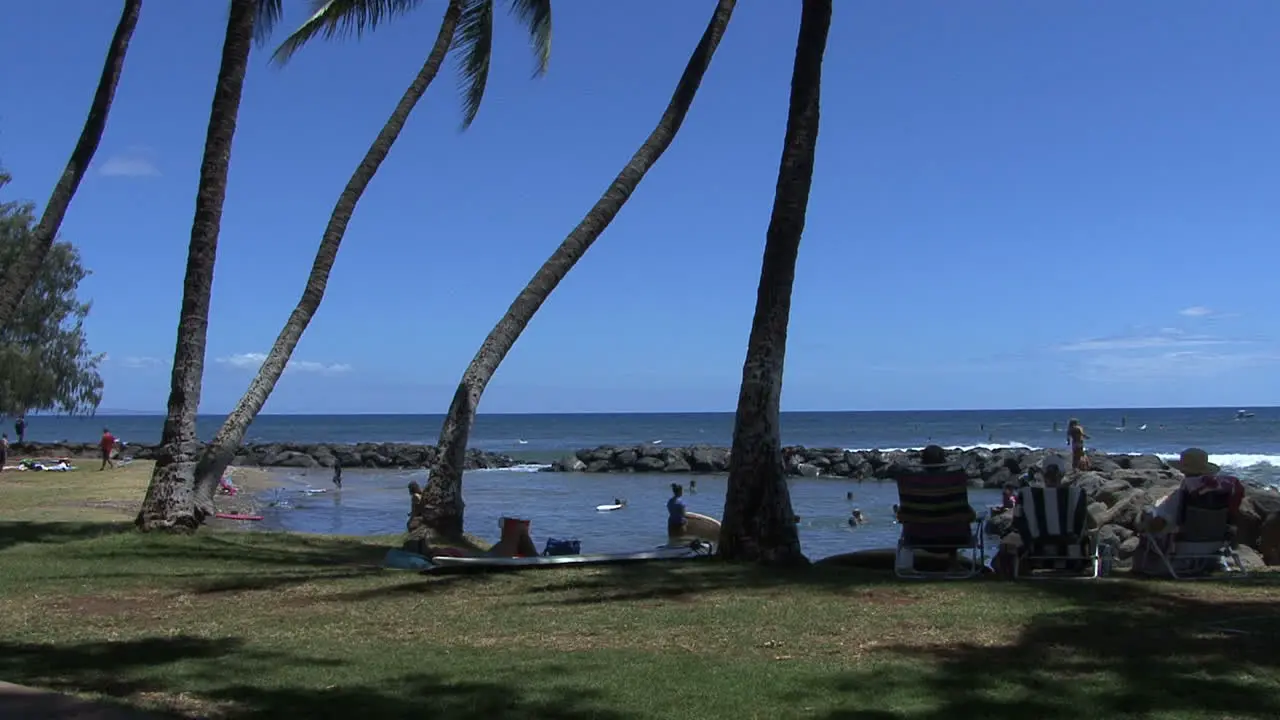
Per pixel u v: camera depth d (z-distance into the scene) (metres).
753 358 10.78
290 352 15.59
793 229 10.79
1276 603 7.47
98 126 14.23
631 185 14.27
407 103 16.41
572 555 10.91
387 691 5.38
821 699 5.13
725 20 14.57
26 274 13.70
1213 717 4.73
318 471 55.88
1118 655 5.90
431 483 13.24
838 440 93.88
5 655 6.36
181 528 13.66
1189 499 8.91
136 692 5.41
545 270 14.02
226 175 13.98
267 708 5.07
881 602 7.92
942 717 4.80
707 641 6.64
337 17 17.33
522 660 6.12
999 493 40.25
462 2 16.95
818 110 10.95
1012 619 7.02
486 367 13.73
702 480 47.41
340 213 15.89
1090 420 136.75
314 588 9.08
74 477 31.23
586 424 156.62
